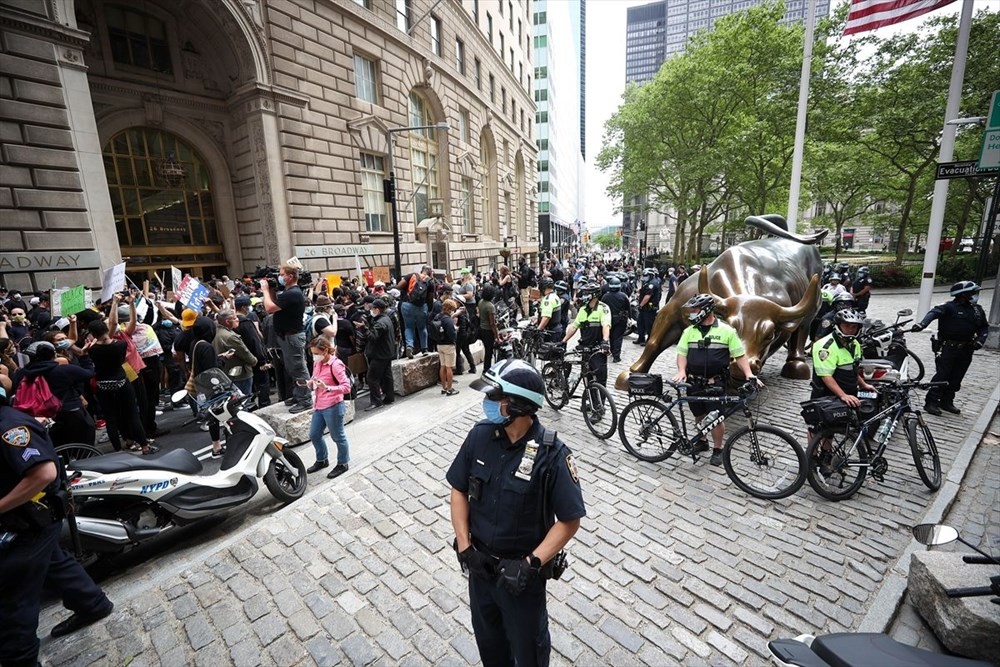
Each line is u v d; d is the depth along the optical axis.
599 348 6.51
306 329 8.19
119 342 6.15
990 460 5.38
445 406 7.77
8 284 10.58
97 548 3.61
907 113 19.98
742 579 3.51
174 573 3.72
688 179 28.20
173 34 14.88
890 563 3.66
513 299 14.90
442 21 25.16
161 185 15.24
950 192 27.56
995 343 10.25
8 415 2.62
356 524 4.36
